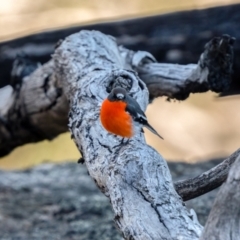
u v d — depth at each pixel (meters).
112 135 6.83
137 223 5.30
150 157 6.00
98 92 7.70
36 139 11.73
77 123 7.32
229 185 4.55
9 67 13.09
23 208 11.64
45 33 13.08
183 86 9.38
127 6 19.03
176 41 12.43
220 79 8.91
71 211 11.52
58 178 13.93
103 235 10.25
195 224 5.27
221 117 20.09
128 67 9.84
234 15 12.24
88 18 18.78
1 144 11.95
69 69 9.28
